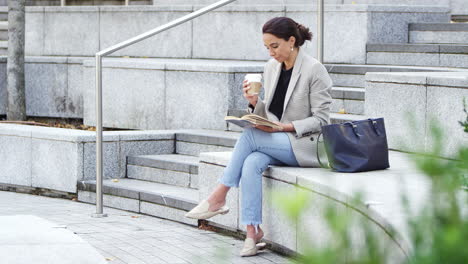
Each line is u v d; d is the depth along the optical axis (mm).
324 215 1499
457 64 9805
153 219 7715
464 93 6504
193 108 10164
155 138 9227
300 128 5922
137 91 10844
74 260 4906
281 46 5930
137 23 13609
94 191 8586
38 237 5512
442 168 1608
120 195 8266
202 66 10000
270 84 6172
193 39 12938
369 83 7527
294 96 6023
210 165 6898
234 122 5938
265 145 5930
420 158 1625
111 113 11172
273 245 6176
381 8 10844
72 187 8828
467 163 1584
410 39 11047
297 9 11594
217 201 6137
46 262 4836
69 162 8844
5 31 15828
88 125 11414
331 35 11117
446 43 10594
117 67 11055
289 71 6113
